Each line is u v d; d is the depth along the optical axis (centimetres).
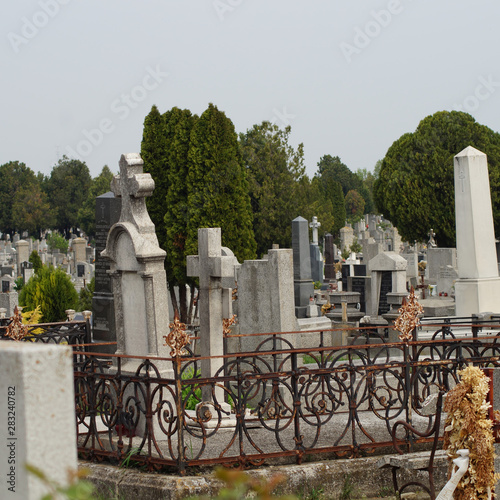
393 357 1401
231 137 2542
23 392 289
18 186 9625
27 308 2164
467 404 634
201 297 981
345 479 757
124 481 731
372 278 1998
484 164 1680
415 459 724
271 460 763
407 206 4600
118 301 984
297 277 2292
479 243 1669
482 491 630
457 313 1691
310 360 1574
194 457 769
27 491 288
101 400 815
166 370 934
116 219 1778
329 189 7488
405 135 4788
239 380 750
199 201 2486
